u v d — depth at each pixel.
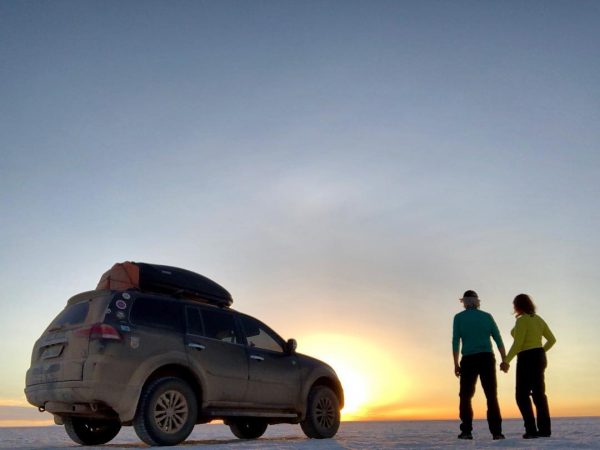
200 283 8.41
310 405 9.15
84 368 6.89
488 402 8.21
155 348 7.39
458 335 8.43
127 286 7.79
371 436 9.77
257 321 9.00
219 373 8.01
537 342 8.45
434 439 8.46
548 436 8.38
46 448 7.20
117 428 8.55
